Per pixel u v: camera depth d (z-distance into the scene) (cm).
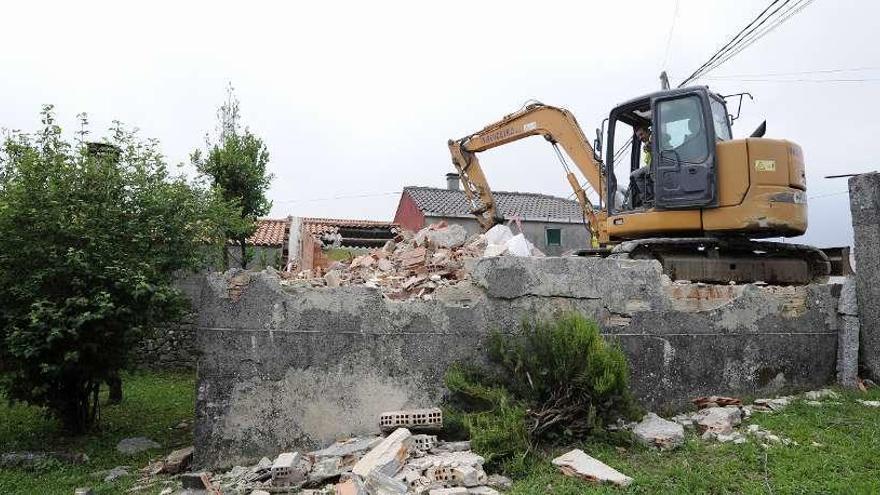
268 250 1461
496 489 488
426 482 479
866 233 776
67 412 742
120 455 673
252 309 605
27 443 714
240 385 596
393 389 616
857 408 668
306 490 506
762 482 481
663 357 681
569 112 998
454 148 1138
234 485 530
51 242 665
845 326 775
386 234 1597
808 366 761
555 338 603
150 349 1154
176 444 716
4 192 669
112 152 740
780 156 764
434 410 584
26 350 622
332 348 611
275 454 593
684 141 787
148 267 671
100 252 667
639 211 831
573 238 2055
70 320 627
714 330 708
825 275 873
